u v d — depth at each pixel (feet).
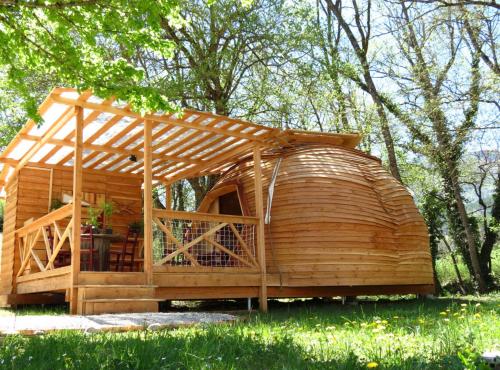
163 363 11.56
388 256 38.19
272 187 37.68
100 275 27.07
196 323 21.22
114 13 21.39
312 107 69.87
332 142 43.39
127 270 42.19
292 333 17.46
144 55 64.28
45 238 32.71
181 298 29.71
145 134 29.86
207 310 34.06
